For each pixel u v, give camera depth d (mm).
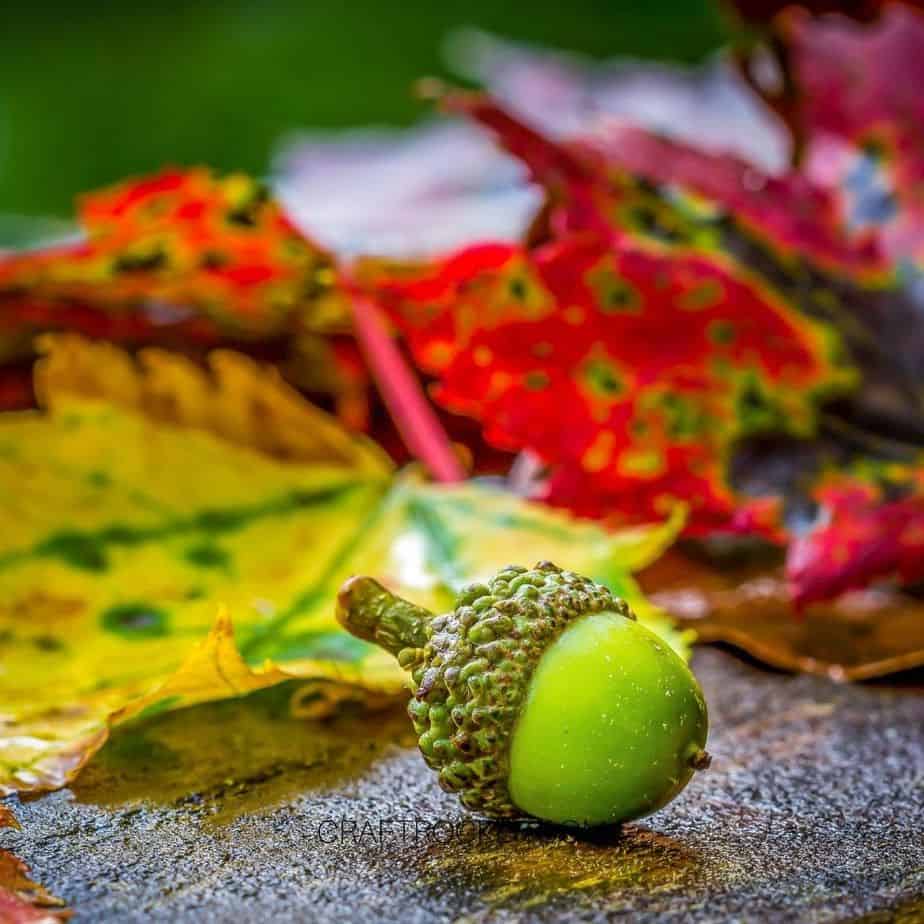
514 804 239
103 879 235
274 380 311
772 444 289
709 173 297
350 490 290
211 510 287
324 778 255
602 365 286
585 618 239
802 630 297
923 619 301
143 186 285
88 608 275
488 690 236
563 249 282
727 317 286
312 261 296
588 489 287
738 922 227
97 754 261
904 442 289
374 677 259
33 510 282
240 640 269
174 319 315
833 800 250
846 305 292
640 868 236
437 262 282
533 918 228
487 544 283
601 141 297
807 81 315
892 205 302
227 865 237
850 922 228
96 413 289
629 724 235
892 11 315
